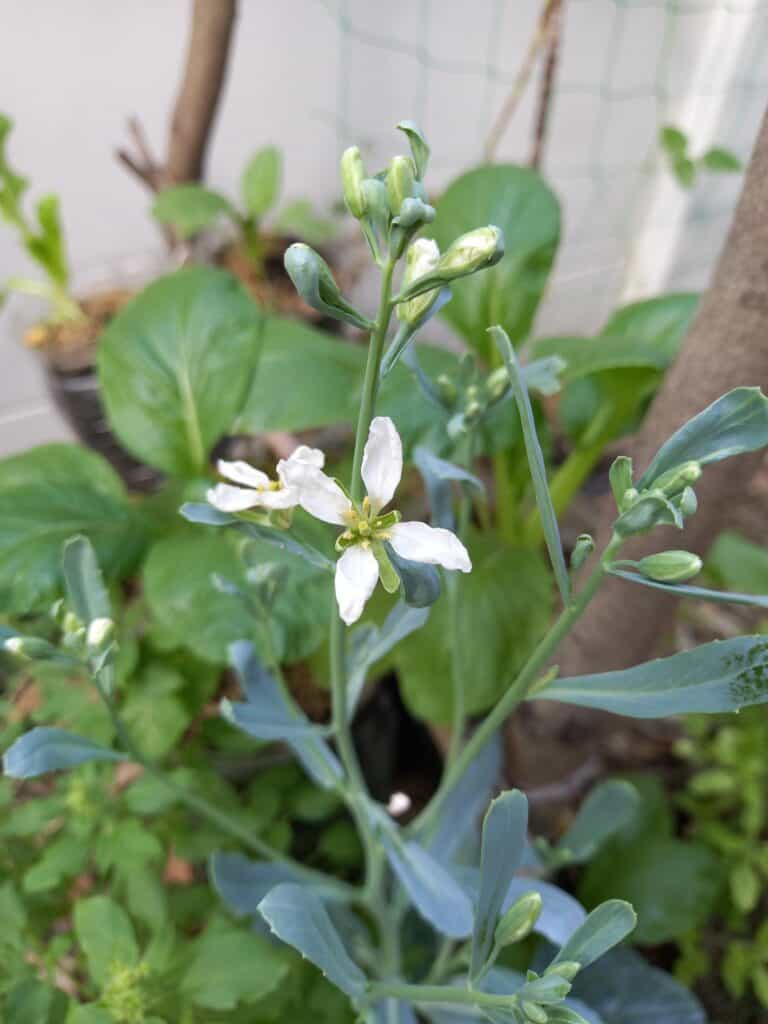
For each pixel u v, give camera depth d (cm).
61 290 40
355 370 29
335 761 22
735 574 37
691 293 33
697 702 13
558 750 32
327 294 11
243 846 27
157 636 27
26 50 36
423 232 30
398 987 16
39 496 28
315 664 29
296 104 42
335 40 40
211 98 35
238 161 44
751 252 18
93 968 20
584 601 13
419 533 12
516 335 30
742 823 32
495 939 14
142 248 45
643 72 46
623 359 26
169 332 30
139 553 29
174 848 26
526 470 32
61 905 25
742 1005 33
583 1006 19
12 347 43
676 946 34
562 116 46
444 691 26
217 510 13
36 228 41
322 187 46
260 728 17
